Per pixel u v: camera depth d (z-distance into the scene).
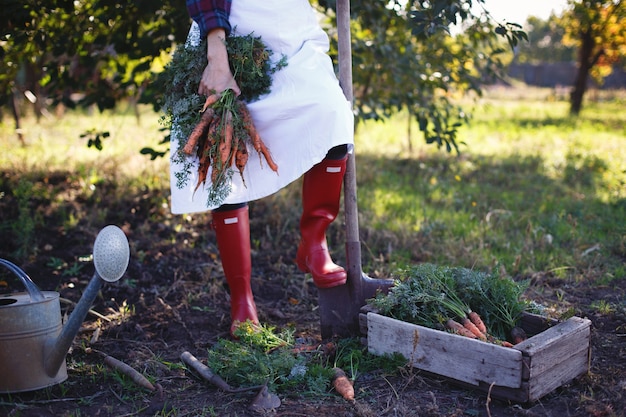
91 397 2.92
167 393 2.97
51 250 4.97
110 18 4.79
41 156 7.72
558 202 6.70
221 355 3.15
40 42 4.97
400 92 6.12
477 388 2.86
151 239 5.22
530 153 9.92
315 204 3.28
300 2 3.26
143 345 3.53
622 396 2.82
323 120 3.10
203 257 4.99
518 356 2.70
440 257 4.95
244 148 3.12
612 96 27.72
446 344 2.90
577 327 2.93
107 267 2.57
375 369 3.12
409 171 8.28
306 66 3.17
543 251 5.12
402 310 3.17
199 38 3.28
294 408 2.80
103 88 5.67
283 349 3.19
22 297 2.91
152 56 5.10
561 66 37.88
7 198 5.99
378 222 5.73
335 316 3.43
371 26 5.59
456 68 6.13
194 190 3.23
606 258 4.95
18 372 2.83
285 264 4.91
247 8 3.18
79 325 2.70
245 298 3.59
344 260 5.02
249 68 3.11
